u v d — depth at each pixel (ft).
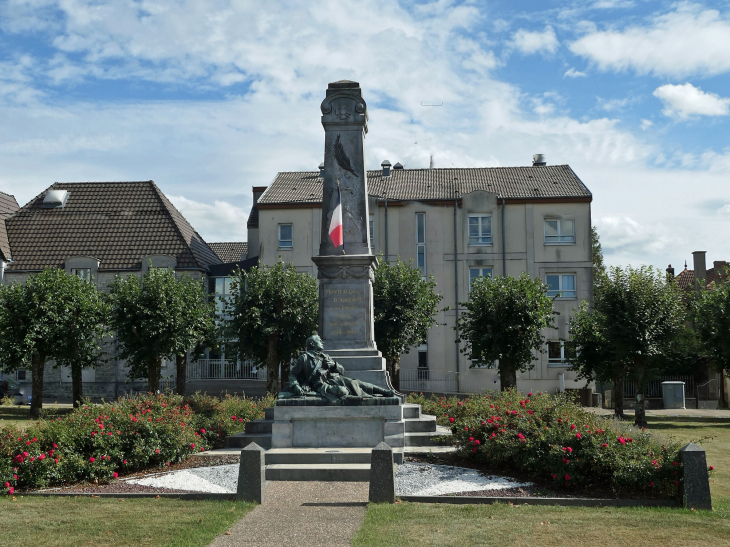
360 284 57.52
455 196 136.87
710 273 175.22
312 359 53.26
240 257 190.29
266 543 28.63
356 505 35.42
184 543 28.50
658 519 32.22
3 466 39.34
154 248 135.33
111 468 42.68
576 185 138.31
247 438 52.85
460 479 40.96
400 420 50.31
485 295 98.78
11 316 96.27
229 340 105.70
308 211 136.67
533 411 46.83
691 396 132.57
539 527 30.83
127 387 130.31
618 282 90.99
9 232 139.33
